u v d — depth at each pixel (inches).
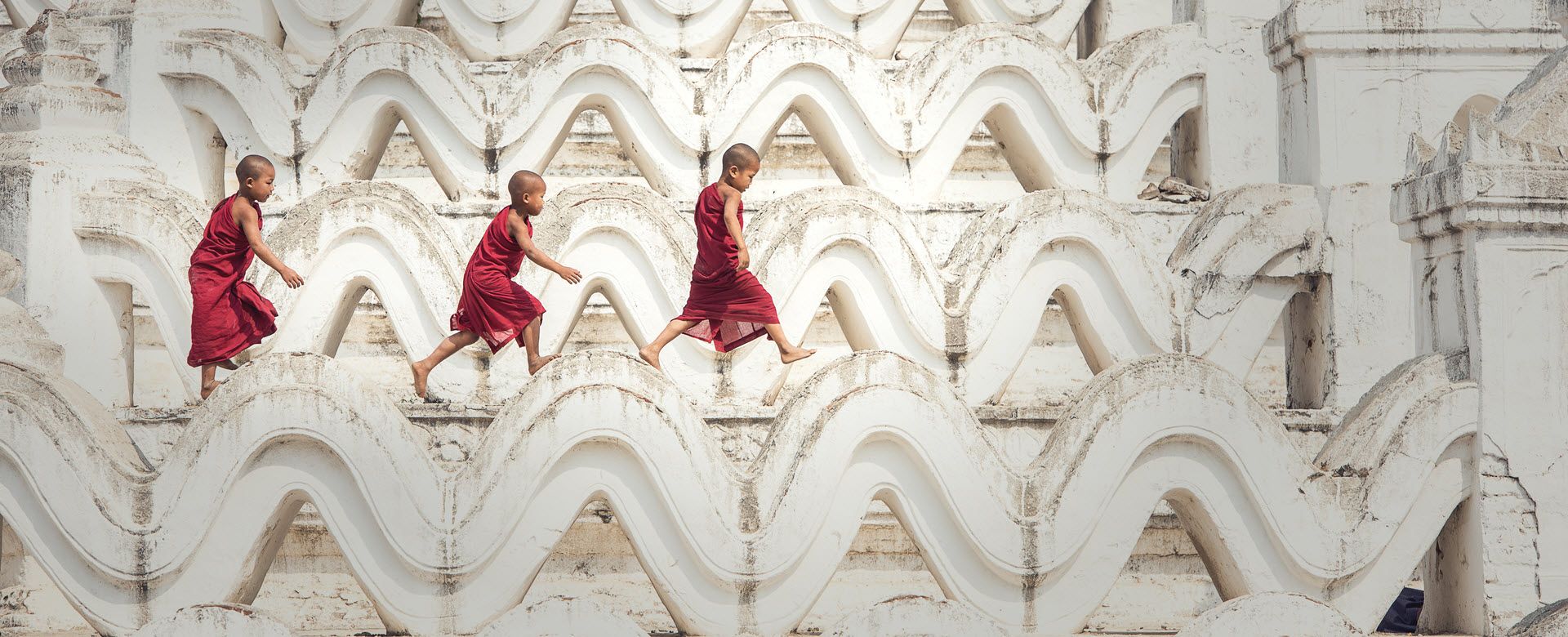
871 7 319.6
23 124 257.8
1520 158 211.0
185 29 286.2
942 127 283.0
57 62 260.5
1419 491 212.7
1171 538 262.8
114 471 200.2
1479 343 212.7
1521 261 212.8
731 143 277.7
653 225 245.6
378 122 282.7
